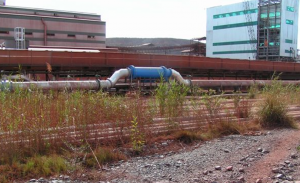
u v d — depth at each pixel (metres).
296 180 5.06
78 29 75.25
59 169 5.37
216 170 5.55
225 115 9.45
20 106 6.81
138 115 7.57
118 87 20.47
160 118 8.45
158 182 4.92
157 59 29.19
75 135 6.69
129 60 27.86
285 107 10.41
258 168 5.66
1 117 6.08
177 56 30.31
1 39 66.56
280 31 68.06
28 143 6.14
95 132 6.90
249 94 11.39
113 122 7.28
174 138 7.87
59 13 76.31
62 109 7.14
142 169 5.60
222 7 80.06
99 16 81.94
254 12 73.19
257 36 71.75
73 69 26.48
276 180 5.04
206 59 32.25
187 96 10.97
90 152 6.30
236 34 77.12
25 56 23.84
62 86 16.48
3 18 66.94
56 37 72.75
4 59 23.36
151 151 6.89
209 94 10.15
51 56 24.66
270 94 10.59
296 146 7.24
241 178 5.05
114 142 7.13
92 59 26.27
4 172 5.16
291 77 41.53
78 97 7.58
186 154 6.66
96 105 7.46
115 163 6.01
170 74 21.45
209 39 83.50
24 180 4.97
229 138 8.24
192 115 9.19
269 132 8.99
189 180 5.03
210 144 7.57
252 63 36.09
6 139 5.83
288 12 69.19
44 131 6.31
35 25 70.19
